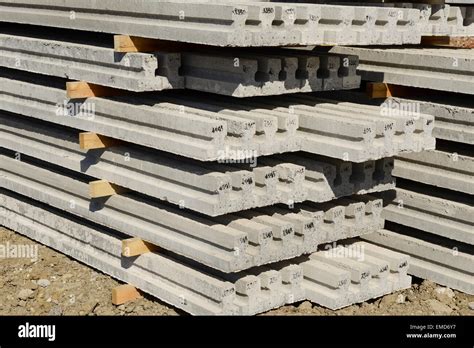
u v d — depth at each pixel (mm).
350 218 4969
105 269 5148
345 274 4828
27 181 5672
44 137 5469
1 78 5598
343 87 4773
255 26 4359
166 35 4523
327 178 4746
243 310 4664
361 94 5258
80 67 4992
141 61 4625
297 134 4742
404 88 5223
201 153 4461
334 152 4605
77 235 5340
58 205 5406
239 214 4844
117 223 5051
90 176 5340
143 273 4977
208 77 4621
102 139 5008
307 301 4887
